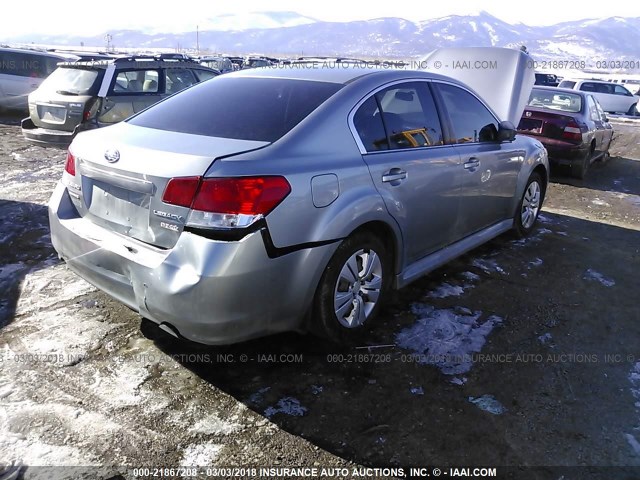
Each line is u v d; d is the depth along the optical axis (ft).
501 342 10.26
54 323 10.05
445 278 13.23
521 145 15.33
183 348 9.48
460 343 10.13
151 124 9.57
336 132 9.08
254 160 7.72
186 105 10.19
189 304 7.38
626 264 15.02
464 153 12.12
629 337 10.72
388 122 10.21
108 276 8.41
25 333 9.66
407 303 11.70
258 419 7.79
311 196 8.16
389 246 10.39
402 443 7.45
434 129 11.46
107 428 7.45
